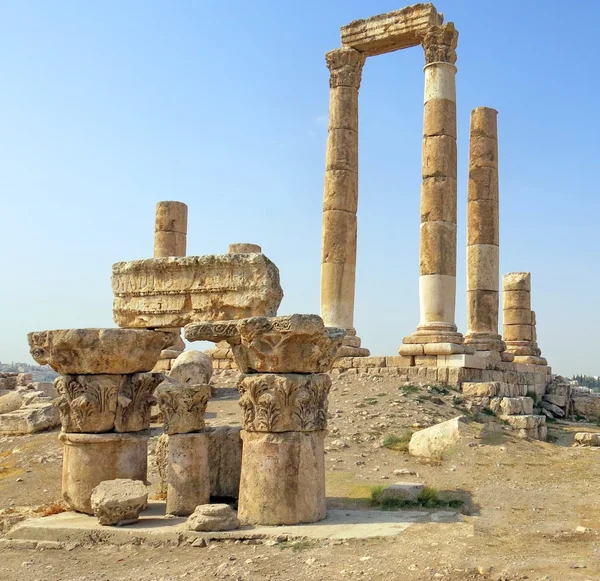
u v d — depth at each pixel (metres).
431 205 24.91
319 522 11.05
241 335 11.11
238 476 12.78
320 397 11.35
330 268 26.92
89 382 12.45
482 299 27.31
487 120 28.27
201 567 9.14
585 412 29.88
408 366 24.38
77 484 12.30
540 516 11.93
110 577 8.99
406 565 8.79
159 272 13.84
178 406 11.89
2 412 25.69
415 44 27.41
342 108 27.77
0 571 9.48
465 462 16.11
